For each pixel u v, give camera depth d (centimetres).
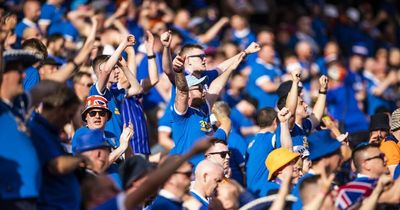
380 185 1406
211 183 1517
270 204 1423
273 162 1689
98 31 2364
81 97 1983
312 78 2908
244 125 2452
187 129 1805
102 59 1800
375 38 3806
